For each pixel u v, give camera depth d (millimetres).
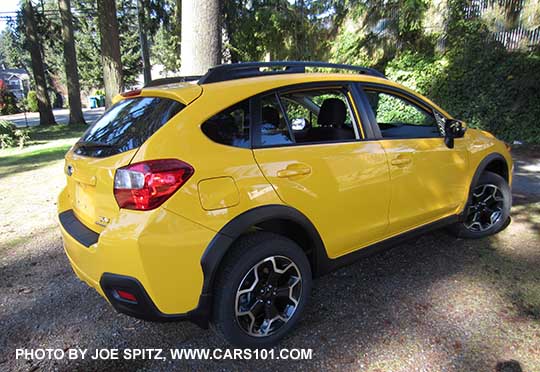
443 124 3338
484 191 3748
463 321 2543
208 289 2094
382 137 2861
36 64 17953
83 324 2689
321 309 2744
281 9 12719
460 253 3525
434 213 3254
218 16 5746
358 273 3242
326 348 2352
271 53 13469
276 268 2328
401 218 2979
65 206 2725
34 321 2730
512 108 9289
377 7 11836
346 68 2994
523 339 2352
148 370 2230
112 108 2641
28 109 38125
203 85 2289
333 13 12977
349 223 2637
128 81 41000
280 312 2428
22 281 3322
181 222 1954
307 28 13000
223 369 2217
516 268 3211
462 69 9883
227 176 2088
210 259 2037
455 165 3318
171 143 2010
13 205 5520
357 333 2473
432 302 2771
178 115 2090
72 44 17688
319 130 2906
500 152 3775
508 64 9297
